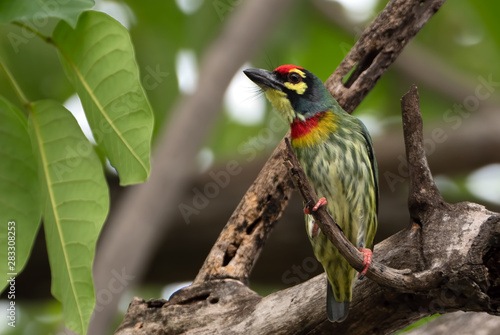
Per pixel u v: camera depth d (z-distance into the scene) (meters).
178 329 7.84
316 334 7.36
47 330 13.95
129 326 7.96
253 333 7.47
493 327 8.35
